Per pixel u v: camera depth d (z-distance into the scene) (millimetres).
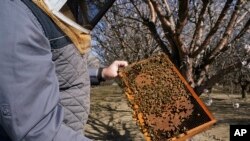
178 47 3979
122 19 5328
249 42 5031
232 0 3740
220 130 10594
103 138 9953
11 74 1218
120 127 11328
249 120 12414
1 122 1237
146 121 2109
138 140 9633
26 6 1329
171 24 3980
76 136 1342
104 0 1729
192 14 4660
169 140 1996
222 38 4078
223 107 16047
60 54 1562
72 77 1643
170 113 2152
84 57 1733
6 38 1223
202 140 9281
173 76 2410
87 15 1671
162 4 4414
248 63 4035
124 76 2354
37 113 1240
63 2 1421
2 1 1271
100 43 5902
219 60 5020
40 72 1259
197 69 4270
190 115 2121
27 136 1227
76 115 1699
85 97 1737
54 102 1296
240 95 22031
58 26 1460
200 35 4242
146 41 5836
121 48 5965
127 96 2270
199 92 4168
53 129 1270
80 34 1586
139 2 4910
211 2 4082
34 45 1266
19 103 1218
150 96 2254
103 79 2283
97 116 13570
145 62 2520
